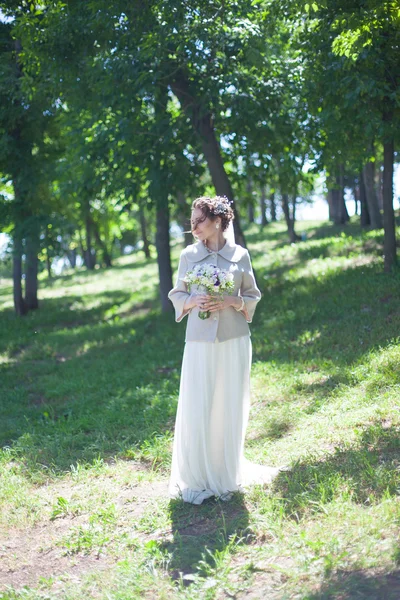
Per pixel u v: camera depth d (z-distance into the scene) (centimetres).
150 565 377
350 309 1042
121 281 2525
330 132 1148
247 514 427
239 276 466
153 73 1119
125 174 1309
